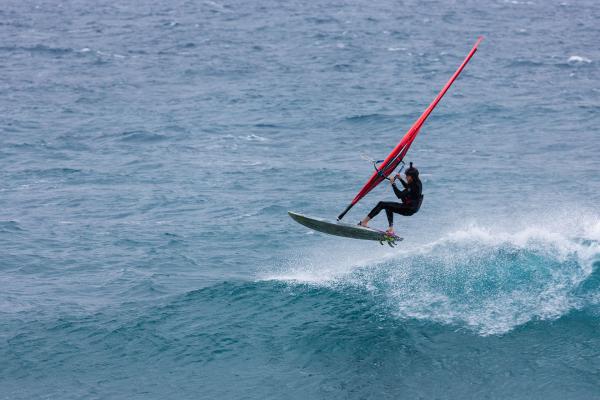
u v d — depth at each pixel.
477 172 167.62
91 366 83.06
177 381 80.19
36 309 97.25
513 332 86.62
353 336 87.44
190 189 158.62
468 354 82.75
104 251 121.19
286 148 194.62
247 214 140.50
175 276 109.25
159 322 92.25
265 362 83.19
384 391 77.06
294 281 103.31
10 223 135.50
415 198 79.00
